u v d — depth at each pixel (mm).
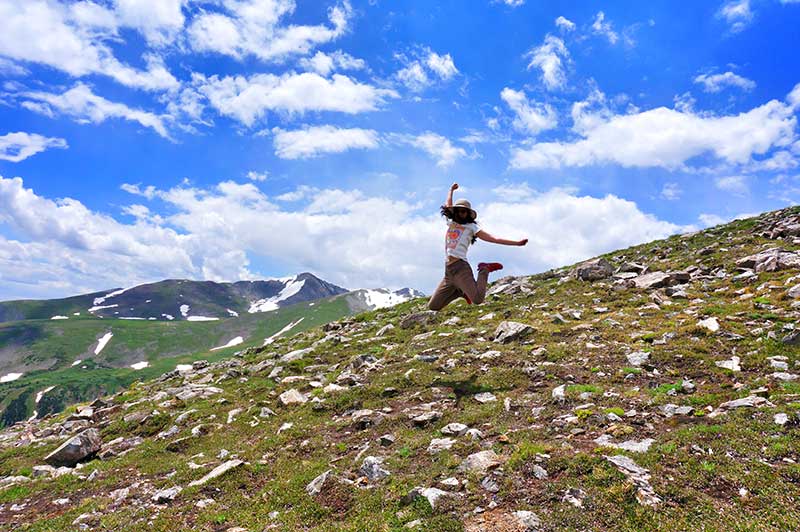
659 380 12039
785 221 30453
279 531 7816
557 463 8023
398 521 7352
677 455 7812
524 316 22297
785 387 9891
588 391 11680
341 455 10750
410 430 11461
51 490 11219
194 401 18219
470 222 12930
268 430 13695
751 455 7543
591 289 25219
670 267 26750
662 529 6168
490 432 10227
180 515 8867
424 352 18703
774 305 16047
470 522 6945
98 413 19094
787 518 5992
